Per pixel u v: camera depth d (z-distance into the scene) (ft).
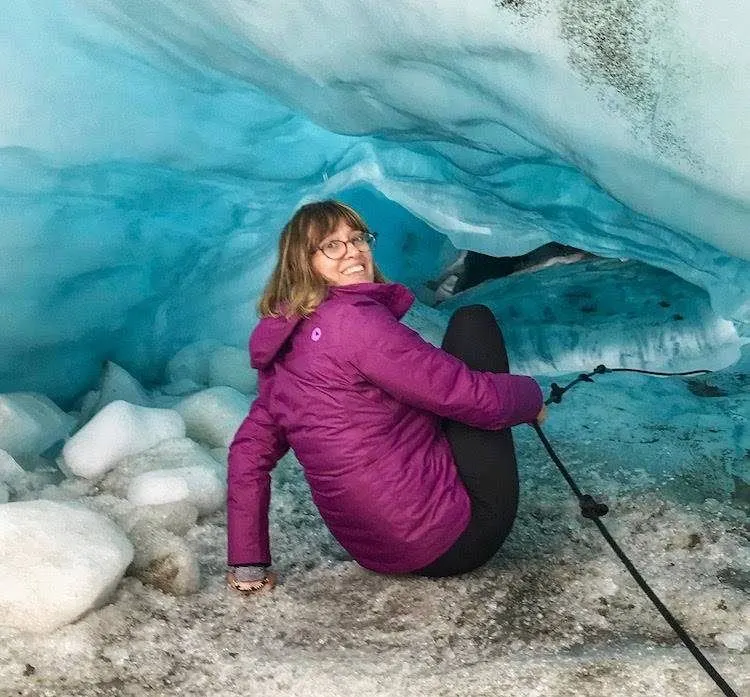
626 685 3.88
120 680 4.18
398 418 4.46
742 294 6.25
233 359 7.84
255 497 4.81
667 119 4.48
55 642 4.37
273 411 4.64
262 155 7.27
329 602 4.78
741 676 3.88
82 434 6.26
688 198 4.91
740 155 4.38
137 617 4.64
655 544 5.17
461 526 4.53
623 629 4.40
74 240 6.84
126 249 7.33
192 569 4.91
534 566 5.00
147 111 6.39
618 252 7.14
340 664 4.24
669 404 7.32
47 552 4.58
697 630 4.34
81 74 6.02
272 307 4.57
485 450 4.57
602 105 4.65
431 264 10.57
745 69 4.13
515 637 4.40
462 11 4.63
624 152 4.83
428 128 6.16
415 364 4.27
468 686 4.00
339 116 6.40
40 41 5.82
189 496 5.67
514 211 7.22
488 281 10.56
